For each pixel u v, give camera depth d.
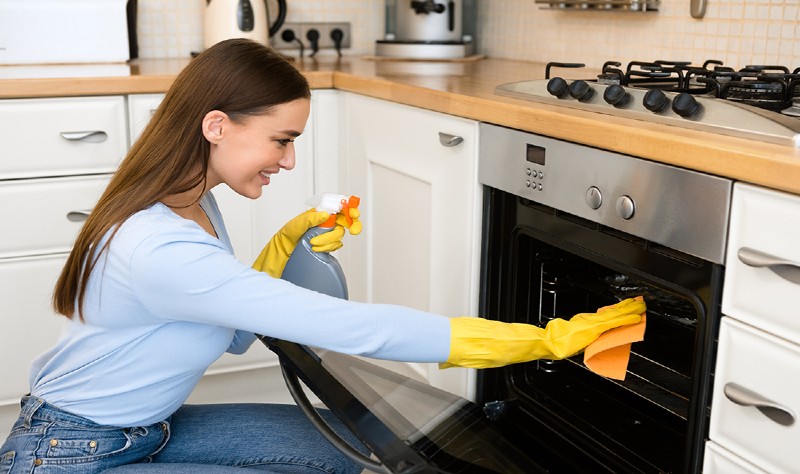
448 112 1.81
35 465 1.25
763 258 1.09
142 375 1.27
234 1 2.69
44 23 2.54
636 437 1.52
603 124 1.36
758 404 1.13
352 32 3.20
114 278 1.19
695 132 1.27
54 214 2.24
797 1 1.82
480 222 1.78
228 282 1.15
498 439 1.31
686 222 1.23
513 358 1.23
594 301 1.73
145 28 2.94
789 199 1.06
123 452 1.31
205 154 1.22
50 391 1.31
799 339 1.07
